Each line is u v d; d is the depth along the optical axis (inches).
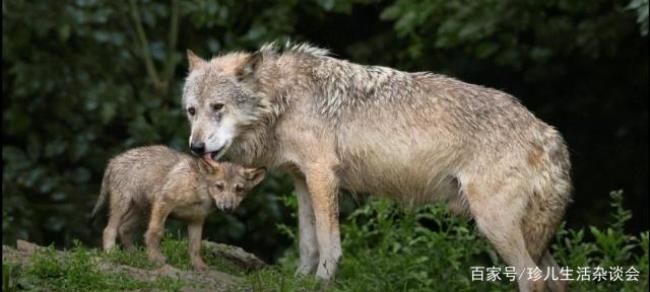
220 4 760.3
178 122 734.5
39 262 459.5
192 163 486.3
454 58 807.7
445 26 718.5
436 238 552.7
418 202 517.7
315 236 522.9
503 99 506.0
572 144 822.5
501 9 715.4
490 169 493.4
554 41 735.7
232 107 500.1
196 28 773.3
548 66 775.7
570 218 810.2
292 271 523.5
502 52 748.0
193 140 494.0
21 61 739.4
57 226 725.3
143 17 748.6
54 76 731.4
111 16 745.0
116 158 524.4
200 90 502.6
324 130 504.4
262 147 511.5
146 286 452.4
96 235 736.3
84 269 458.0
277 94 506.0
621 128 795.4
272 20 759.7
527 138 496.4
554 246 571.2
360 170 511.2
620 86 802.2
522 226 496.4
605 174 820.6
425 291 515.8
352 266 546.6
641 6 571.8
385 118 504.1
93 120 743.1
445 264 546.6
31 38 749.9
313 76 510.9
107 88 725.3
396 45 807.7
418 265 538.3
